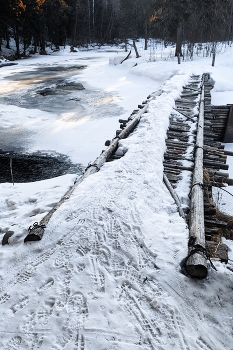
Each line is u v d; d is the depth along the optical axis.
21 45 47.66
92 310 2.72
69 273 3.10
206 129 7.95
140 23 49.72
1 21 33.94
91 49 56.00
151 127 7.27
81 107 14.34
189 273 2.96
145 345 2.45
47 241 3.50
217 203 5.82
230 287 2.94
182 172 5.46
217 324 2.64
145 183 4.61
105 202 4.02
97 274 3.06
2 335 2.62
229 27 27.78
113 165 5.33
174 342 2.48
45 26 46.69
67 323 2.64
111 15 61.97
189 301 2.78
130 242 3.37
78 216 3.81
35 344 2.54
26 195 5.59
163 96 10.68
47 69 27.92
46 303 2.84
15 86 19.59
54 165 8.86
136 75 21.81
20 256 3.39
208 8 24.25
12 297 2.93
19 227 4.08
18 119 12.55
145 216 3.78
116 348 2.43
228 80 17.27
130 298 2.82
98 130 11.26
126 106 14.35
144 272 3.04
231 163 8.55
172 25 24.42
